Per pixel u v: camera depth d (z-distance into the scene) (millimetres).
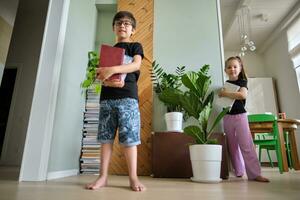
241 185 1368
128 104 1292
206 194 1032
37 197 888
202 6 2496
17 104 3674
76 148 2012
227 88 1947
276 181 1583
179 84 2121
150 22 2453
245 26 4480
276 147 2477
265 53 5262
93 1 2547
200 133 1659
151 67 2309
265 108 4609
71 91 1879
